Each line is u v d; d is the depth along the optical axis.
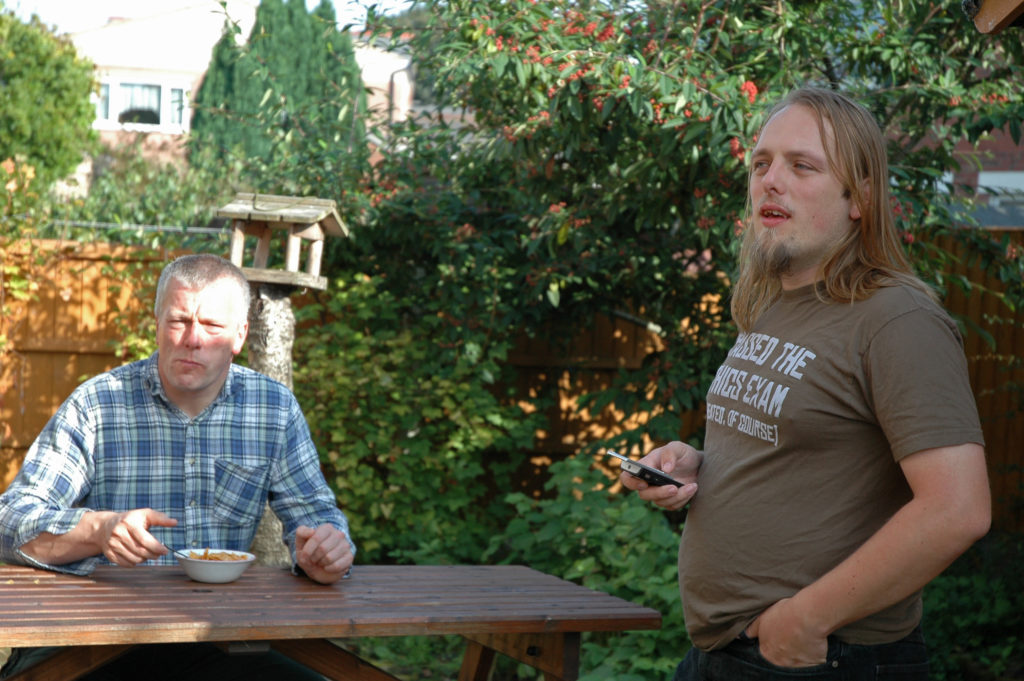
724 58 5.23
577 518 4.47
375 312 6.34
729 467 1.98
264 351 4.69
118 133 13.86
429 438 6.18
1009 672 4.47
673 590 3.78
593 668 3.91
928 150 5.23
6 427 6.56
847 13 5.42
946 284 5.92
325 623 2.18
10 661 2.55
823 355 1.82
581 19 5.07
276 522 4.47
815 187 1.90
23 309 6.53
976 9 2.52
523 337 6.87
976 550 5.78
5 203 6.45
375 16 5.82
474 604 2.45
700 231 5.51
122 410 2.86
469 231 6.17
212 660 2.70
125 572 2.56
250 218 4.62
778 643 1.80
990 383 6.81
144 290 6.64
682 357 5.99
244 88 13.70
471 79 5.54
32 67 11.48
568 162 5.59
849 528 1.81
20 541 2.50
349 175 6.23
